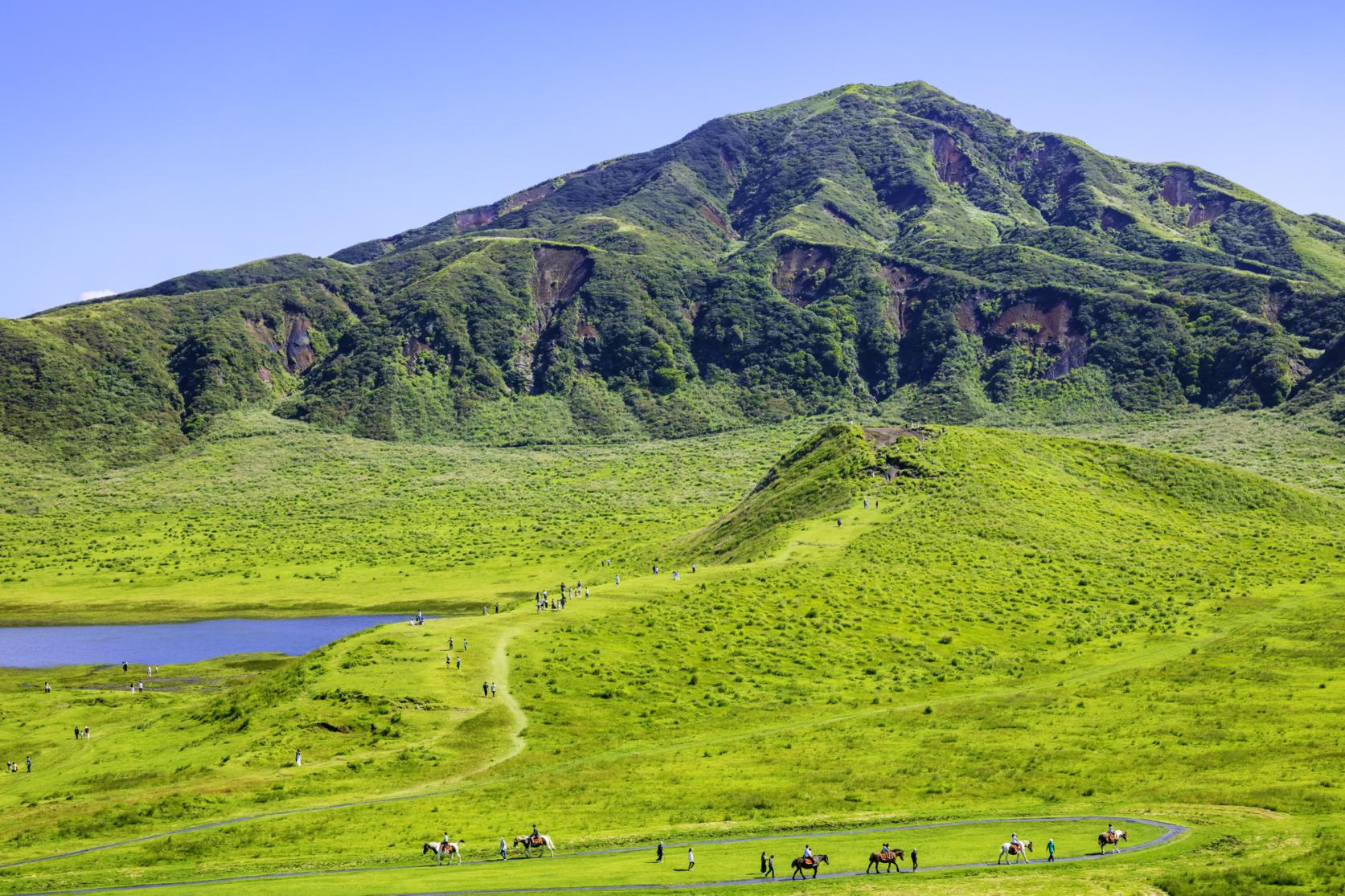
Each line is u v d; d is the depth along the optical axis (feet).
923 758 226.99
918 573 401.29
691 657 314.14
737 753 237.25
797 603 362.74
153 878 167.22
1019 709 267.80
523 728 258.37
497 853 171.32
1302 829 161.58
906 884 142.51
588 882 149.07
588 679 291.79
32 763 276.62
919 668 314.14
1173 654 320.70
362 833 191.42
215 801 217.36
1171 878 141.49
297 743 255.09
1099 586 404.57
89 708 346.95
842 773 217.36
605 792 210.59
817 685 297.94
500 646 313.73
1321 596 389.19
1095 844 161.07
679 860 160.86
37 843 199.52
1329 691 262.47
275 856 179.73
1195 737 229.66
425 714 265.95
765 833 176.96
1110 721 249.75
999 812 184.34
